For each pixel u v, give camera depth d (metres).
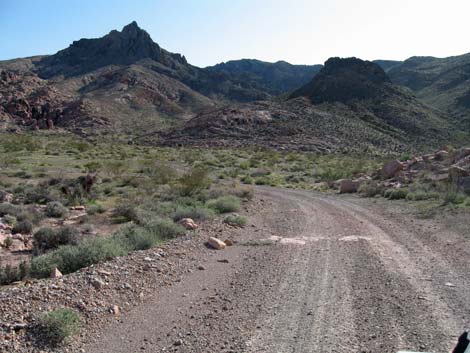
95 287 8.52
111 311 7.74
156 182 35.44
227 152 80.50
